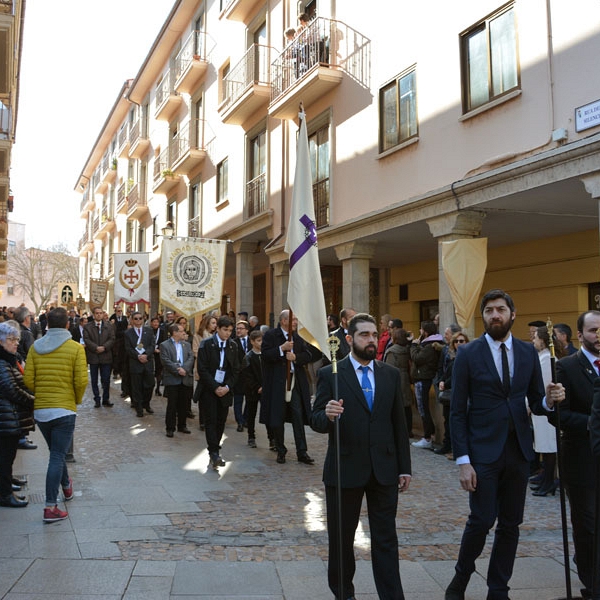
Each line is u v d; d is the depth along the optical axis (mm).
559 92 8945
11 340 6129
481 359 4109
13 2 16531
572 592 4402
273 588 4391
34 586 4285
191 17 26281
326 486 4031
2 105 19953
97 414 12406
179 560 4875
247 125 20047
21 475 7477
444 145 11180
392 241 13734
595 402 3812
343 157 14320
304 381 8734
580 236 12023
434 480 7668
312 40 15242
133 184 36438
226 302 28891
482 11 10406
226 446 9773
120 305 21344
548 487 7133
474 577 4672
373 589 4410
